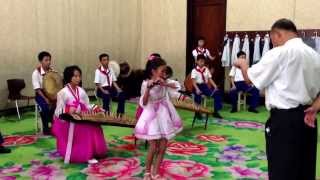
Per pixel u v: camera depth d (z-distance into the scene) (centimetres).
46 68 539
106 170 366
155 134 321
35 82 525
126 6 912
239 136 504
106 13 861
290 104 232
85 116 383
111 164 385
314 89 236
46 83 517
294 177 237
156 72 329
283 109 234
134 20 937
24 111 702
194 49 859
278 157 235
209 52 843
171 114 339
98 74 634
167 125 328
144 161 395
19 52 696
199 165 379
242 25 793
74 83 407
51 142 475
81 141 390
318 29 705
